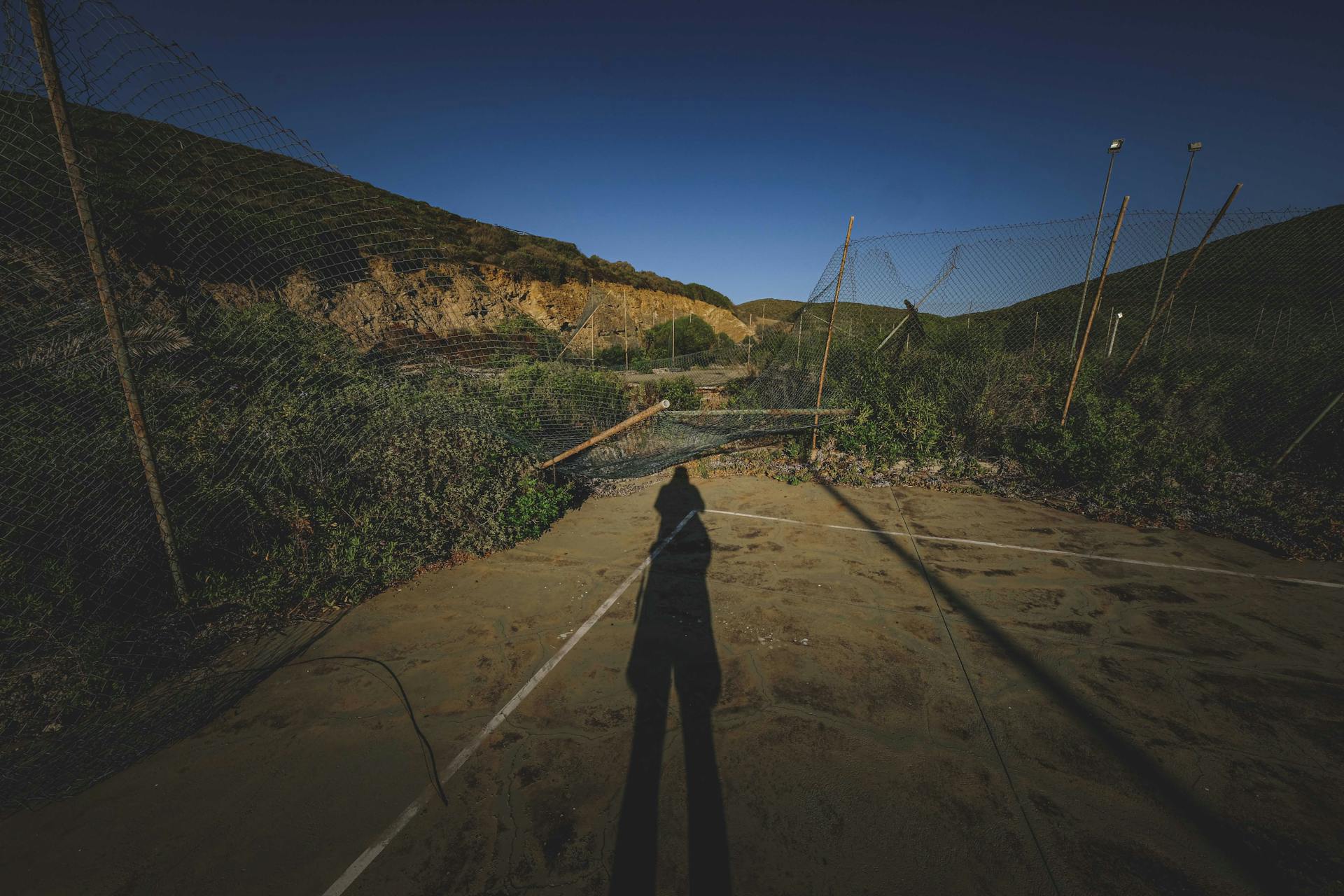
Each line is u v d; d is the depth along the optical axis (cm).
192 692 324
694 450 733
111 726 295
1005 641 359
